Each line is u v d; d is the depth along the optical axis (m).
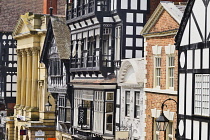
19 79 118.56
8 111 128.62
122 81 74.75
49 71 100.44
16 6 134.25
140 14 78.19
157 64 67.06
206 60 53.81
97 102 81.12
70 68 90.75
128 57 77.81
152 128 67.38
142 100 69.94
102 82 78.56
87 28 84.38
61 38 95.19
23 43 114.19
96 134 81.12
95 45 82.38
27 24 109.38
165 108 64.56
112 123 78.44
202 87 54.38
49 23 98.56
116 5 77.94
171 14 63.69
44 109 104.69
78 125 86.31
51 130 104.62
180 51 57.94
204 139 53.84
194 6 55.62
